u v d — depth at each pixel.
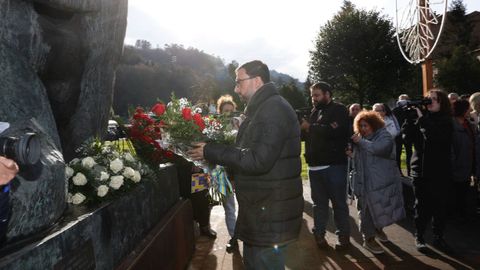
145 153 3.33
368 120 4.35
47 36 2.44
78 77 2.92
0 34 2.08
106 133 3.55
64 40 2.60
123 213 2.47
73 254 1.79
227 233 5.23
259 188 2.48
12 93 1.94
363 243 4.66
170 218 3.38
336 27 32.97
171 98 3.05
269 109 2.45
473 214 5.78
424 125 4.24
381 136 4.24
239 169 2.45
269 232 2.47
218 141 2.71
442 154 4.22
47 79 2.61
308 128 4.53
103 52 3.15
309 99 44.56
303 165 12.16
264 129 2.41
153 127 3.27
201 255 4.37
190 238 4.21
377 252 4.28
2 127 1.37
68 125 3.03
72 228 1.82
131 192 2.66
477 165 5.84
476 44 43.38
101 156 2.67
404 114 4.52
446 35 44.16
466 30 43.94
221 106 5.04
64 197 1.96
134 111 3.58
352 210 6.35
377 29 32.03
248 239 2.53
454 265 3.91
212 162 2.62
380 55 31.78
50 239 1.63
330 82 33.81
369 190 4.26
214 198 3.13
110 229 2.25
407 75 32.12
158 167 3.40
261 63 2.65
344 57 32.69
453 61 27.92
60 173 1.91
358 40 32.12
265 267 2.50
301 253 4.38
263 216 2.48
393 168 4.32
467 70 27.09
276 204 2.47
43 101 2.18
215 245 4.73
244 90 2.67
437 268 3.85
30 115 1.99
